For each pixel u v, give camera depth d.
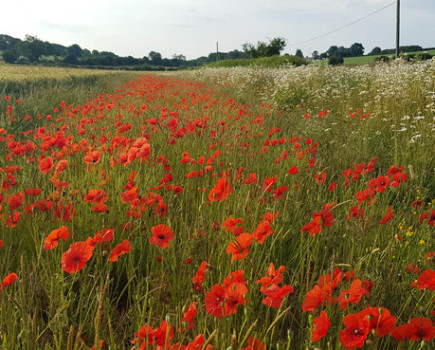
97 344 1.48
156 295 2.43
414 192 4.23
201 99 9.60
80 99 12.77
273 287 1.56
